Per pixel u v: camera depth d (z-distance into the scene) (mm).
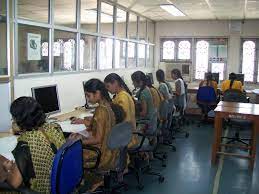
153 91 4414
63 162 1807
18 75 3475
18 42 3494
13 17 3377
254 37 8188
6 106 3113
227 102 5312
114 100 3453
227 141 5555
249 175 4055
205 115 7238
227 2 5793
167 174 4035
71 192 2043
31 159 1786
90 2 5441
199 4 6086
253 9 6562
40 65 3963
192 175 4012
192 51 8742
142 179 3855
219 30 8445
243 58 8375
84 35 5145
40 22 3885
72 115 4059
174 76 6559
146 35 8383
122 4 6219
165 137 5133
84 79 5016
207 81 7125
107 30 7086
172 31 8805
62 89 4398
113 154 2814
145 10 6938
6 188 1805
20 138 1862
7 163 1881
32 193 1760
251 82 8367
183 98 6234
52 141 1918
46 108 3330
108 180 2988
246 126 4867
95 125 2830
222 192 3502
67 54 4637
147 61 8477
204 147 5301
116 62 6387
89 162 2736
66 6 5699
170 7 6504
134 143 3492
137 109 4215
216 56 8578
